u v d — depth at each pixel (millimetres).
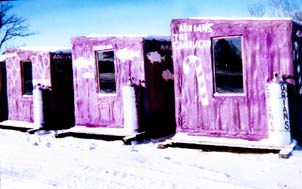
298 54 8023
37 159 8016
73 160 7750
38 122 12180
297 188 5242
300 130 8266
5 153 8844
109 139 10195
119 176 6332
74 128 11195
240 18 8062
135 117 9617
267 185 5418
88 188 5734
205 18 8422
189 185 5613
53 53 12523
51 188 5832
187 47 8641
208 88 8406
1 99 14781
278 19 7547
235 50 8055
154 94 10289
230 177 5910
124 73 10180
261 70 7766
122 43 10172
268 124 7523
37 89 12156
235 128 8094
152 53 10227
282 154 6855
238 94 8047
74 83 11328
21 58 13180
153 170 6594
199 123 8555
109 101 10508
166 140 8859
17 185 6094
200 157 7418
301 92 8250
